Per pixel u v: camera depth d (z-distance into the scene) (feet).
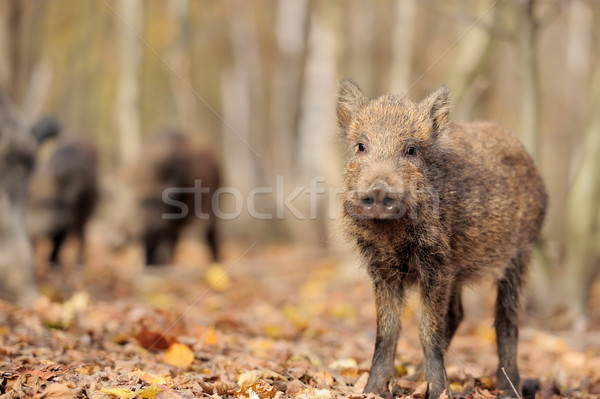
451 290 23.76
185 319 32.35
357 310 45.37
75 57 117.08
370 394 21.56
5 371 21.50
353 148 24.54
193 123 106.42
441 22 118.93
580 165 44.37
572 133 114.21
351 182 23.47
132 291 49.26
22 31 82.53
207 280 54.34
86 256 69.00
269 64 138.72
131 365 24.36
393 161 22.62
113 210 74.79
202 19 137.39
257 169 117.29
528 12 42.55
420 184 22.75
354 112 25.22
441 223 22.94
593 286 55.36
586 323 42.57
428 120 23.85
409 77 62.80
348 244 24.68
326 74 89.71
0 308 34.12
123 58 85.05
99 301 42.65
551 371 30.73
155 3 112.37
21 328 30.19
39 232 62.80
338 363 27.53
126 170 67.82
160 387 20.76
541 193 27.68
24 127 40.01
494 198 24.57
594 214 43.68
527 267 27.09
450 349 29.43
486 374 28.02
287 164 113.09
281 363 26.66
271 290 53.98
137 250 70.85
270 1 139.33
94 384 21.20
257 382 22.20
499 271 25.71
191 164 66.80
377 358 23.34
